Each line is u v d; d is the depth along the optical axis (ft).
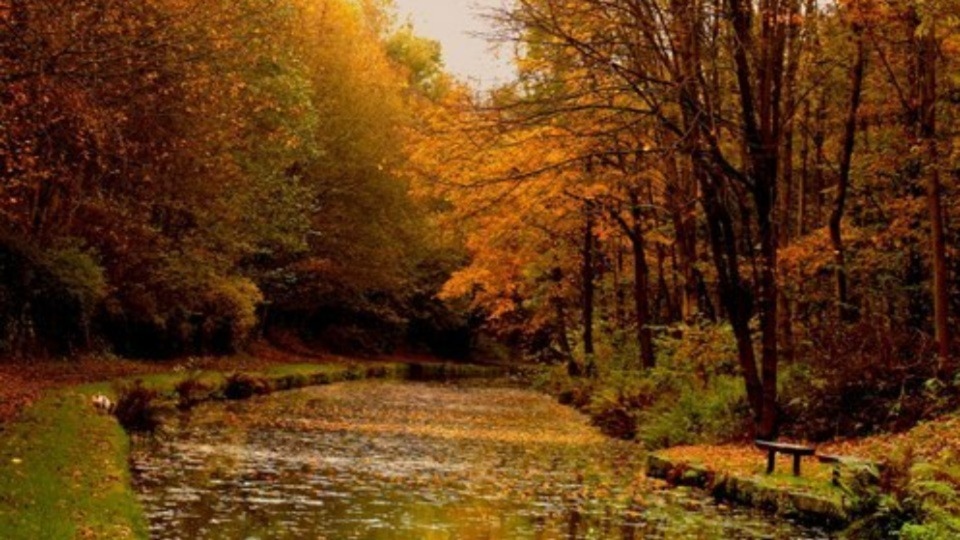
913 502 39.73
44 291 93.09
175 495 45.11
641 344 104.42
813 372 69.62
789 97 69.97
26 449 45.78
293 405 102.89
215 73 79.82
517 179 65.21
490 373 226.99
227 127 99.45
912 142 75.31
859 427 62.64
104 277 106.63
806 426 66.03
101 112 63.62
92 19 56.95
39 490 36.94
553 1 60.39
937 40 69.51
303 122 123.44
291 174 162.61
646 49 63.93
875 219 96.02
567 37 59.26
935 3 52.75
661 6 62.59
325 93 166.71
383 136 178.50
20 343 89.61
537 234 123.95
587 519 44.27
